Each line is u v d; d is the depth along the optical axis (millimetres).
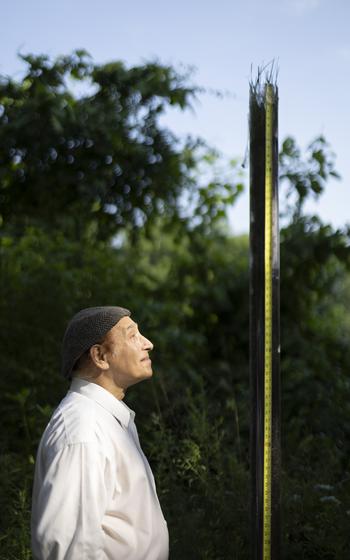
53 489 1701
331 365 5215
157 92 4824
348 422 4438
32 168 4949
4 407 4086
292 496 3109
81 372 2012
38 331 4441
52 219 5316
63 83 4832
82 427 1794
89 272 4879
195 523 2930
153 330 4930
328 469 3428
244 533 2955
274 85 2107
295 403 4648
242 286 5668
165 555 1927
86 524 1693
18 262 4711
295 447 3873
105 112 4805
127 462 1855
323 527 2951
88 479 1723
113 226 5406
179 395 4172
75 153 4883
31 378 4238
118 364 1976
